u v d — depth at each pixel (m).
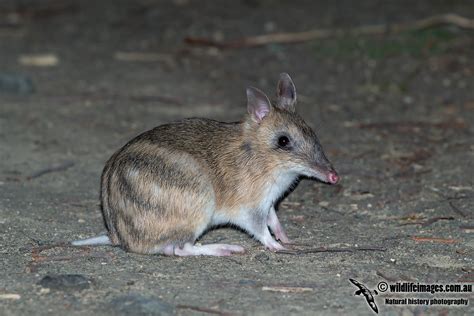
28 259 9.84
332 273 9.48
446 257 10.02
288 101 11.13
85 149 14.85
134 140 10.21
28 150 14.75
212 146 10.33
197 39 22.06
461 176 13.26
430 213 11.67
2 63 21.00
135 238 9.90
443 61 20.17
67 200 12.27
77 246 10.27
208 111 17.20
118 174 9.96
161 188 9.74
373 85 18.86
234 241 10.83
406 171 13.58
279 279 9.29
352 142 15.16
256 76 19.72
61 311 8.37
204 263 9.80
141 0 26.94
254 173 10.39
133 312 8.30
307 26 23.17
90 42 23.08
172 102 17.86
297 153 10.50
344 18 23.69
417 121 16.41
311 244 10.52
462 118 16.53
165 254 10.01
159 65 21.00
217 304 8.55
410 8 24.38
